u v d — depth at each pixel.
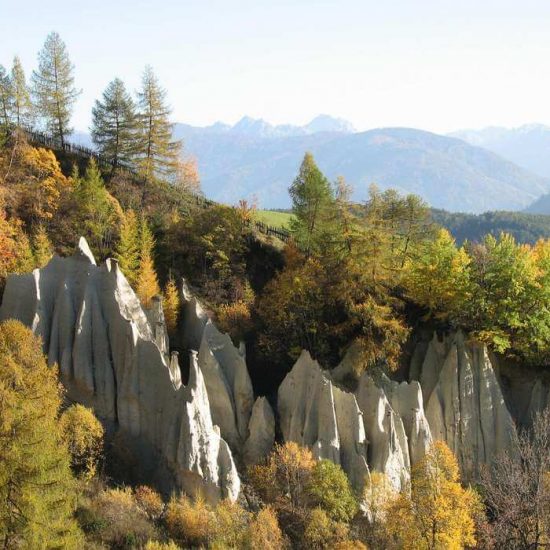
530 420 53.59
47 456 30.80
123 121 82.62
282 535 40.50
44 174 71.38
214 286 64.19
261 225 77.94
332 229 62.47
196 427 42.97
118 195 75.00
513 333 55.41
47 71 84.12
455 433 51.78
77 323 46.38
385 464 46.62
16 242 56.81
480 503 44.00
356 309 52.97
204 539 38.03
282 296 56.38
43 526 30.16
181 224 69.00
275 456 45.50
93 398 45.81
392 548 40.81
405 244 68.69
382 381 52.22
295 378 49.94
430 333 57.81
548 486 41.12
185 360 54.28
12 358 39.03
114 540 36.06
